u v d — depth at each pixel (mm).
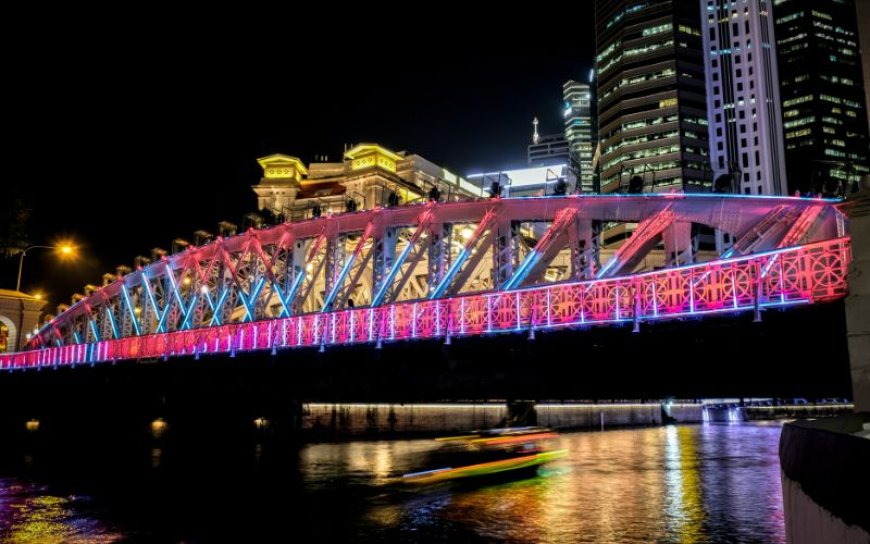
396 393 45375
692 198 39906
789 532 8648
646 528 22406
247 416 58312
